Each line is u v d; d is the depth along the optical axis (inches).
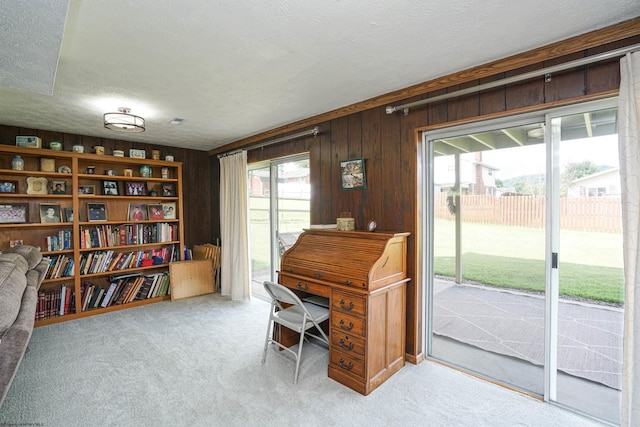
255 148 156.9
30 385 86.2
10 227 133.6
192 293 171.2
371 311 83.0
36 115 118.3
